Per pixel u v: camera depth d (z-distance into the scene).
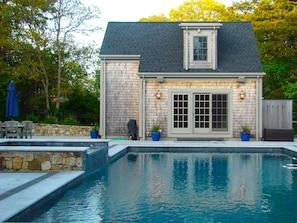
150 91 17.97
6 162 8.66
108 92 18.86
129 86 18.84
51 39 23.91
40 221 5.24
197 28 18.11
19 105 26.09
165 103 17.92
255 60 18.42
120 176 9.01
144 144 15.27
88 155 9.12
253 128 17.80
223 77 17.78
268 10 26.30
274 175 9.17
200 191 7.30
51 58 25.20
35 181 7.29
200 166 10.68
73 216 5.52
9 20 23.34
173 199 6.64
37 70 23.61
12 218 4.74
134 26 20.72
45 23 23.78
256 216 5.58
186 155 13.33
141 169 10.13
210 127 17.86
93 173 9.47
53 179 7.54
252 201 6.51
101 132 18.67
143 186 7.79
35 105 26.08
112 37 19.95
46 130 20.42
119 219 5.39
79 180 8.22
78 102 26.64
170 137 17.89
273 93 24.92
